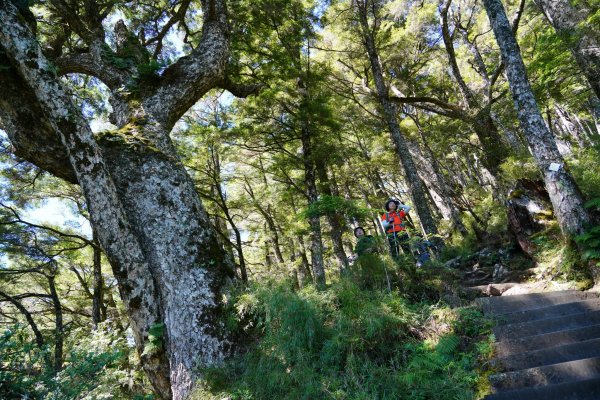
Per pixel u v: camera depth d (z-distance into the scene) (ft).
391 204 23.61
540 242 20.84
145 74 22.41
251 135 38.06
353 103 54.29
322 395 12.93
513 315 15.19
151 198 18.35
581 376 11.75
